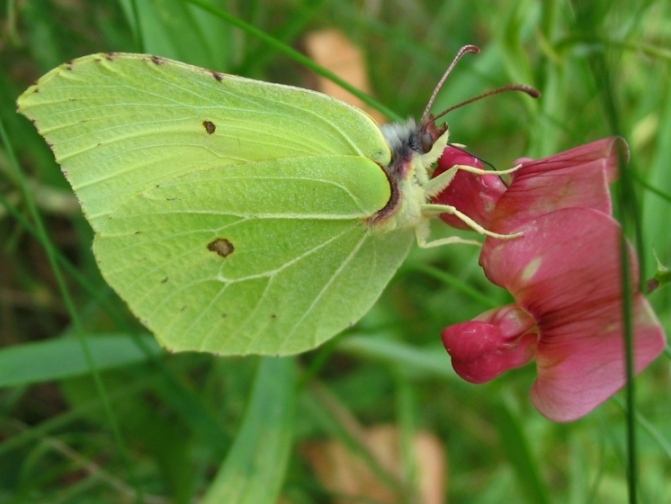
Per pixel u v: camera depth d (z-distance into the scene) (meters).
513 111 0.15
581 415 0.09
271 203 0.11
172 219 0.10
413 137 0.10
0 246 0.14
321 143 0.11
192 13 0.13
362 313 0.11
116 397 0.13
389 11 0.17
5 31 0.13
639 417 0.11
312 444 0.14
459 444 0.14
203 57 0.13
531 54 0.15
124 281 0.11
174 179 0.10
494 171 0.10
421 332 0.14
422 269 0.12
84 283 0.12
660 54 0.12
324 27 0.16
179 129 0.11
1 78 0.13
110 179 0.11
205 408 0.12
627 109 0.15
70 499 0.13
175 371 0.13
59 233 0.15
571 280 0.09
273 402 0.12
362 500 0.13
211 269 0.11
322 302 0.11
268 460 0.12
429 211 0.10
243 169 0.10
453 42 0.16
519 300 0.10
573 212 0.09
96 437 0.13
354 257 0.11
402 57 0.16
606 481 0.14
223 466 0.11
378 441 0.14
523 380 0.14
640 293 0.09
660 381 0.14
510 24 0.13
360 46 0.16
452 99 0.14
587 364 0.09
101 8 0.14
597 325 0.09
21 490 0.12
